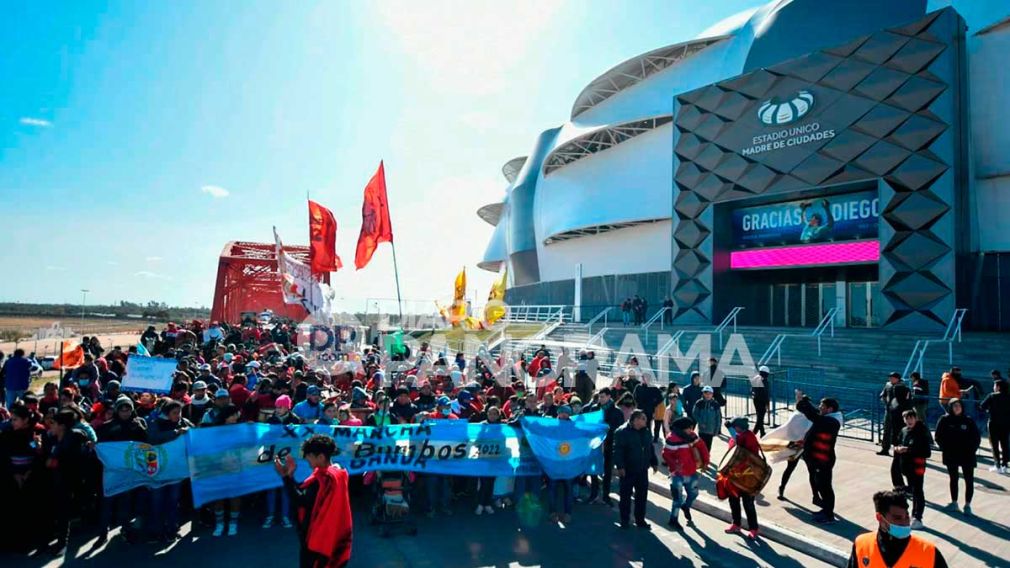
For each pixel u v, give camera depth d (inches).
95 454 257.3
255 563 233.9
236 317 1188.5
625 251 1509.6
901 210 861.2
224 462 266.5
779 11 1221.1
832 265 968.9
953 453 298.7
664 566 243.3
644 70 1544.0
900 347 705.6
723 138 1090.1
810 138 964.6
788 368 669.3
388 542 264.7
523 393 444.1
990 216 908.6
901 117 869.2
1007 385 379.6
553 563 244.1
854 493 333.7
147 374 411.2
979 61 932.6
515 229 2162.9
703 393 401.1
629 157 1501.0
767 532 279.7
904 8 1042.1
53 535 245.4
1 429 246.7
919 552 137.2
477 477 322.0
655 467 336.8
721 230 1099.3
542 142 2159.2
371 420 318.0
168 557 239.8
